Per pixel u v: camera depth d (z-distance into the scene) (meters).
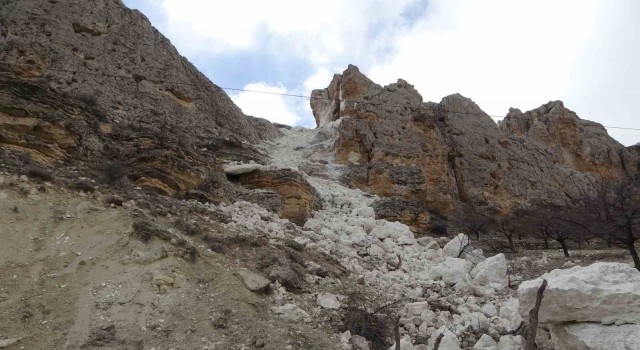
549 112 48.97
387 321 10.32
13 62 22.16
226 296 9.63
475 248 20.08
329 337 9.38
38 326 8.08
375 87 36.84
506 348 9.27
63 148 14.83
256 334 8.84
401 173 30.73
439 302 12.50
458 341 9.53
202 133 28.00
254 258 11.52
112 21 28.31
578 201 39.81
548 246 26.73
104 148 16.45
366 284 13.12
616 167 48.66
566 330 8.70
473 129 38.62
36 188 11.29
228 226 13.58
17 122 13.95
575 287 8.77
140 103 25.66
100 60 25.83
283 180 20.88
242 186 20.88
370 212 23.73
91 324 8.36
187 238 11.56
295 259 12.54
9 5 24.64
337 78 41.19
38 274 9.09
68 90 22.67
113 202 11.88
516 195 37.12
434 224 27.78
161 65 29.03
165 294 9.32
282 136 40.19
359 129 33.06
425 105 36.62
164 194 15.27
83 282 9.17
